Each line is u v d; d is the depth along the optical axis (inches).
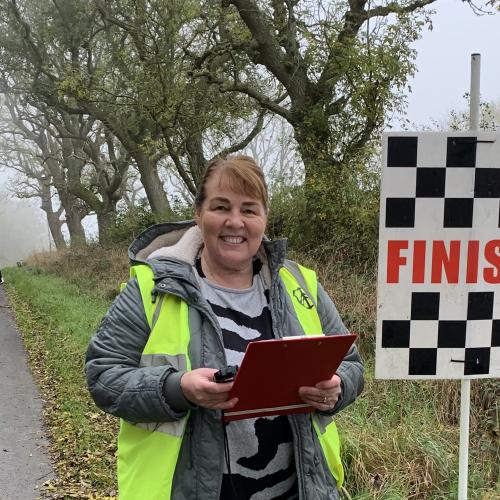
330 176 397.1
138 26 468.1
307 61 440.8
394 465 138.9
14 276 916.0
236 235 70.1
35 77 683.4
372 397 180.7
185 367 64.5
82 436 198.8
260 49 462.6
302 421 68.6
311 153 437.4
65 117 902.4
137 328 67.0
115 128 685.9
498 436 156.6
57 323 415.2
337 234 366.6
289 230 420.5
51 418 225.3
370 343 238.7
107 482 167.0
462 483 100.0
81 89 521.3
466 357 94.4
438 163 90.6
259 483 66.9
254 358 56.9
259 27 454.9
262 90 560.4
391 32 375.2
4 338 406.3
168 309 67.1
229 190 69.3
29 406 243.9
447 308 93.4
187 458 64.2
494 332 94.6
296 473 68.2
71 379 268.7
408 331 93.6
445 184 91.1
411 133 89.9
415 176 90.8
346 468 140.4
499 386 173.2
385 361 93.7
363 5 415.8
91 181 1031.6
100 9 524.1
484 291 93.6
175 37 453.7
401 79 384.2
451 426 164.7
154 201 723.4
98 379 65.7
